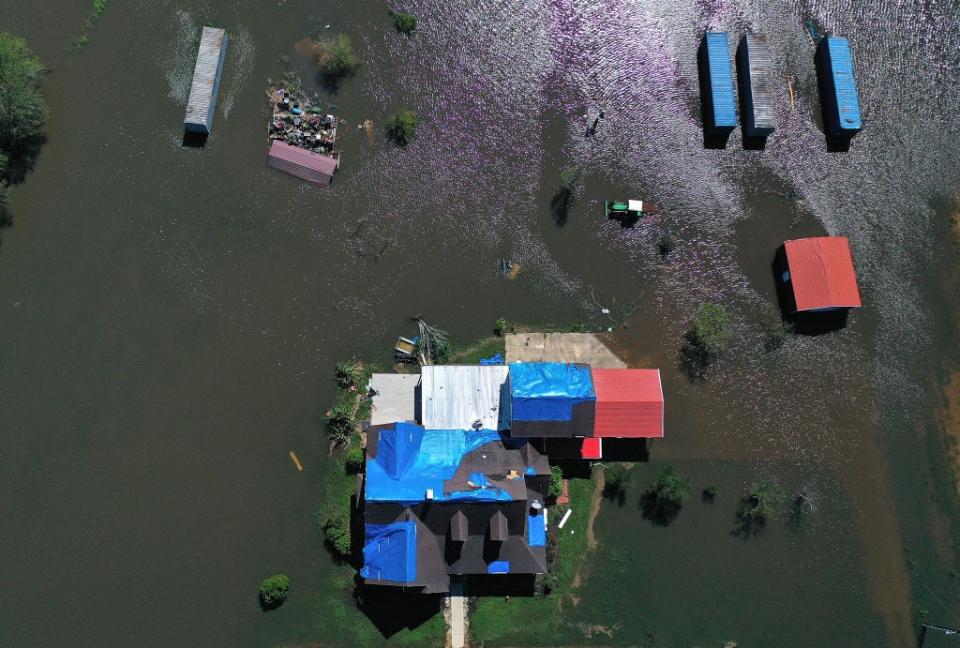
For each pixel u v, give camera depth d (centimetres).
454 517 3725
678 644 4112
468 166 4588
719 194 4622
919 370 4475
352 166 4541
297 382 4278
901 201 4656
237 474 4162
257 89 4600
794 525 4275
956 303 4556
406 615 4038
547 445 4112
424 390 4050
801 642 4147
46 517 4088
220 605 4031
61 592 4016
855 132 4675
